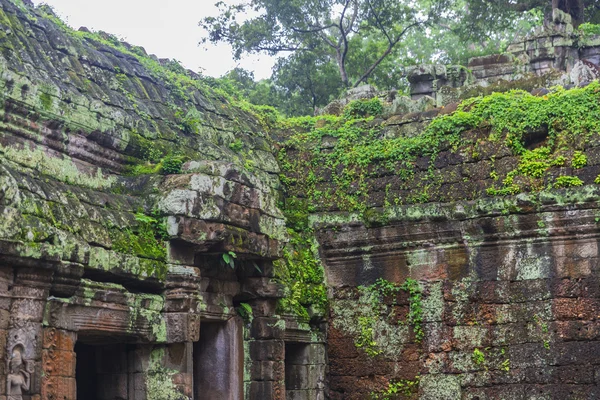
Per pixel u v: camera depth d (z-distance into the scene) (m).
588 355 14.93
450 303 15.91
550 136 15.68
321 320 16.66
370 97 19.88
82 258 11.09
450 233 15.93
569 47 23.36
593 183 15.13
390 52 29.91
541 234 15.36
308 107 28.39
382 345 16.31
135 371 12.80
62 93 12.49
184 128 15.31
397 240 16.36
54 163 12.34
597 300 14.99
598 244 15.09
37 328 10.54
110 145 13.38
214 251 13.34
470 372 15.63
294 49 28.20
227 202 13.41
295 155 17.53
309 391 16.19
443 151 16.44
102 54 14.84
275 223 14.42
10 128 11.66
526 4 28.34
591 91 15.62
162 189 13.10
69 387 11.07
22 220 10.21
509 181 15.70
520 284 15.50
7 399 10.12
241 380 14.48
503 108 16.09
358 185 16.86
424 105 17.22
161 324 12.69
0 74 11.38
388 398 16.12
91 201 12.24
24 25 13.34
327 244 16.86
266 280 14.78
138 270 12.22
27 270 10.39
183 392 12.69
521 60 23.98
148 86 15.43
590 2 29.22
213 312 13.93
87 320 11.48
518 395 15.26
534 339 15.30
